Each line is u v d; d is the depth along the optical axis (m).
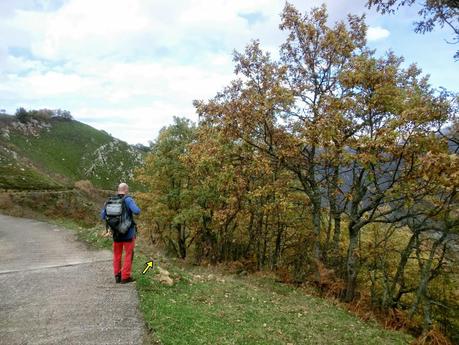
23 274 10.06
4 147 82.69
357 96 14.65
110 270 10.44
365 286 21.77
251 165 18.19
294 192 20.31
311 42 17.17
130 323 6.53
